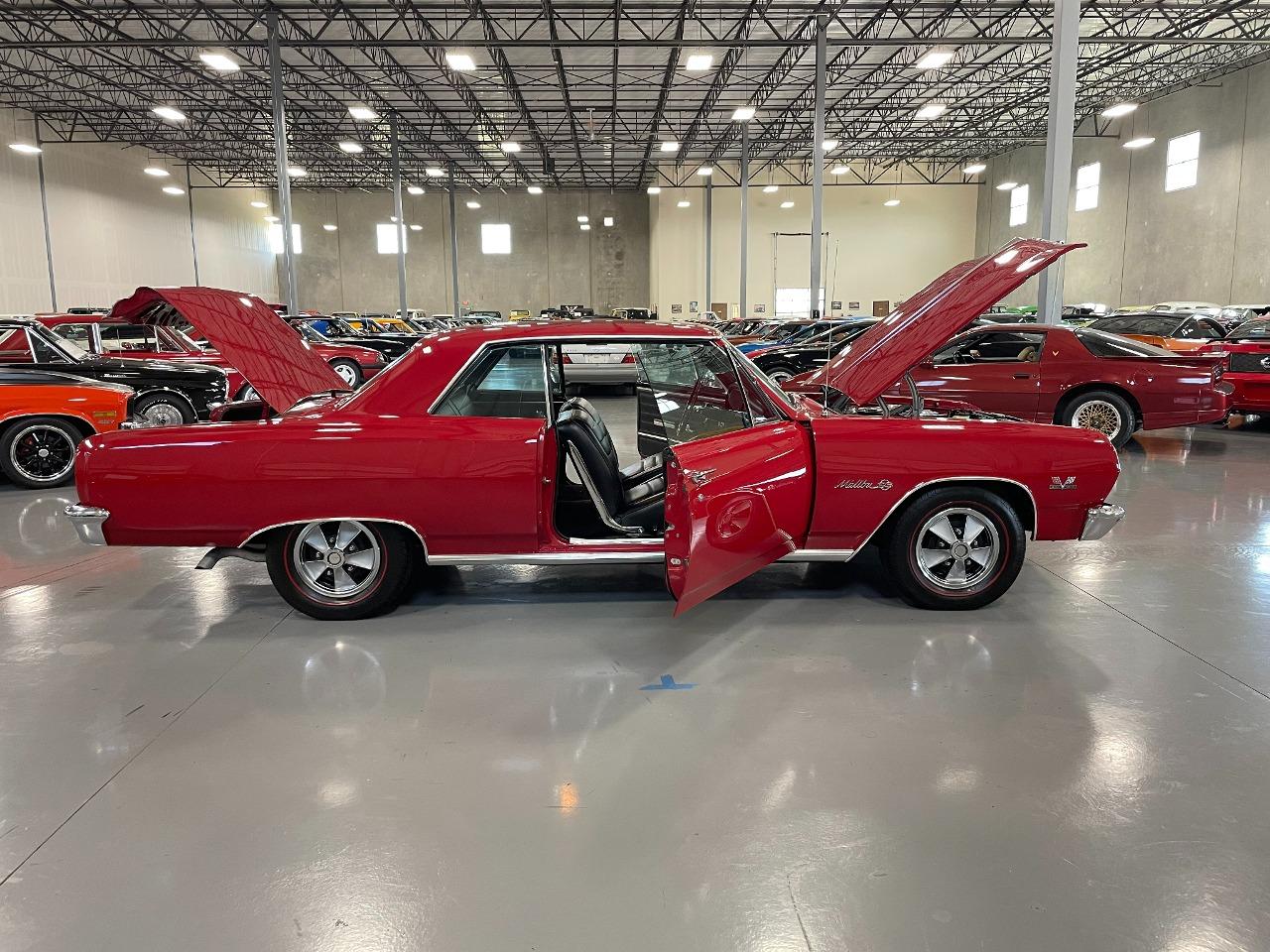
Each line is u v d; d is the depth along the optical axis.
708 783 2.24
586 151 30.67
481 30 17.59
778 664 3.04
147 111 23.36
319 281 38.94
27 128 22.83
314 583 3.47
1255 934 1.68
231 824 2.08
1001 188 31.22
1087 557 4.45
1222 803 2.13
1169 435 9.30
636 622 3.50
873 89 22.86
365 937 1.68
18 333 7.90
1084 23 17.52
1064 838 1.99
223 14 16.25
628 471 4.59
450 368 3.35
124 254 27.61
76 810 2.14
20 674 3.01
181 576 4.28
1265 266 19.55
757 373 3.58
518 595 3.86
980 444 3.34
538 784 2.25
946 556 3.55
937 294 3.74
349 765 2.36
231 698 2.79
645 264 38.91
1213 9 16.22
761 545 3.16
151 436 3.22
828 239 34.41
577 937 1.68
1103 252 25.75
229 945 1.67
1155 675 2.92
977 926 1.70
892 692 2.80
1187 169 22.08
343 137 28.03
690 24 17.30
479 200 38.16
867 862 1.91
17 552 4.76
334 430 3.23
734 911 1.75
